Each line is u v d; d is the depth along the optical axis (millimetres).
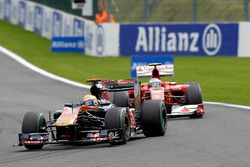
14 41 155375
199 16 135625
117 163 37281
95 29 139125
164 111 50125
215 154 39688
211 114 65688
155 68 60094
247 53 124062
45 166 37438
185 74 109875
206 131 52281
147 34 131875
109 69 119250
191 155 39562
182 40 128875
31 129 45188
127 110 46188
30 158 41469
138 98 52531
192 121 60156
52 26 159125
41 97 88750
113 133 43938
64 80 107938
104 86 51688
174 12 138750
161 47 130750
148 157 39156
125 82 56000
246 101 78688
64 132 44375
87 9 151750
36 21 166250
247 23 123875
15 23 175125
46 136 45156
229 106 73125
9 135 56750
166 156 39375
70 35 151000
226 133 50375
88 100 46719
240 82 99000
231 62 120438
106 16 144625
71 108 45688
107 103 48688
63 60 133750
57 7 157125
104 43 136500
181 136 49406
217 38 126125
